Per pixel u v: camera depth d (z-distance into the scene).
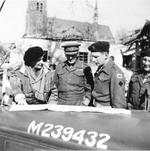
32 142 1.15
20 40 9.05
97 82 3.96
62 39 9.20
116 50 9.30
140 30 9.30
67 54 4.58
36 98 4.58
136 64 8.65
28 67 4.68
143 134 0.99
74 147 1.05
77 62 4.66
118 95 3.60
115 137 1.01
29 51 4.62
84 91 4.59
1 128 1.29
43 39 9.20
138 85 4.78
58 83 4.75
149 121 1.15
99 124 1.12
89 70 4.55
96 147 1.01
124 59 9.17
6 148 1.23
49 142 1.11
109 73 3.80
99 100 3.94
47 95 4.67
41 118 1.26
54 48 9.13
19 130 1.23
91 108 1.48
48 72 4.71
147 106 4.66
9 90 4.70
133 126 1.07
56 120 1.22
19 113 1.38
